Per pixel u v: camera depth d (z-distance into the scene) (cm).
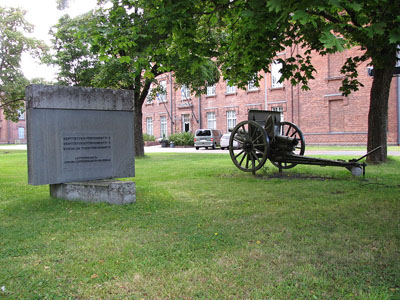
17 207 584
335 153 1723
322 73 2619
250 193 687
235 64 915
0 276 303
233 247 368
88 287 280
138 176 1003
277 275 298
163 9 616
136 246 377
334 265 316
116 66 1470
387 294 259
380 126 1106
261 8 536
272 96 2984
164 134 3759
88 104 656
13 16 2778
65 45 1708
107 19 709
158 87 1911
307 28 734
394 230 415
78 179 648
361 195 632
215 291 271
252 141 959
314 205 563
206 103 3553
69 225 467
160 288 277
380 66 840
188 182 861
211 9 757
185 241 390
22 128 7006
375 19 511
